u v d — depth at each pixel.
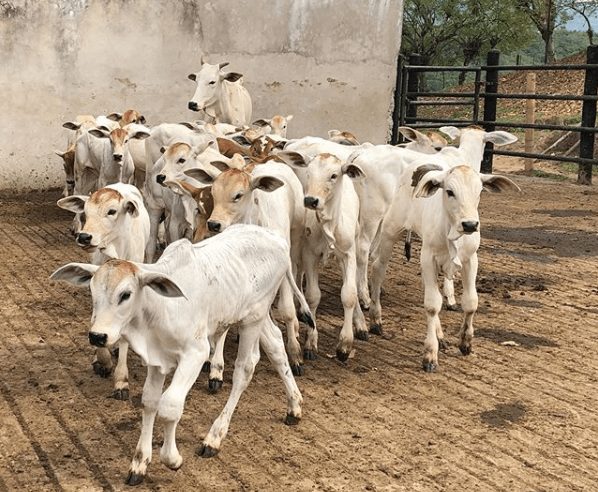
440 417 3.64
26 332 4.53
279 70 9.32
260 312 3.27
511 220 7.77
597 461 3.28
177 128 5.73
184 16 8.81
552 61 20.48
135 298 2.80
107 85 8.61
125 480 3.05
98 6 8.45
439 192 4.14
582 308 5.23
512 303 5.30
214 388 3.81
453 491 3.02
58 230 6.86
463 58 21.80
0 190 8.32
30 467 3.13
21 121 8.31
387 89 9.86
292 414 3.51
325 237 4.25
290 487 3.02
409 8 19.81
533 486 3.07
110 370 3.99
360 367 4.20
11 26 8.14
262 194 4.05
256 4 9.09
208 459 3.21
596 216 8.02
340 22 9.49
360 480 3.08
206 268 3.03
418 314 5.07
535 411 3.72
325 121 9.62
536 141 12.49
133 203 3.76
